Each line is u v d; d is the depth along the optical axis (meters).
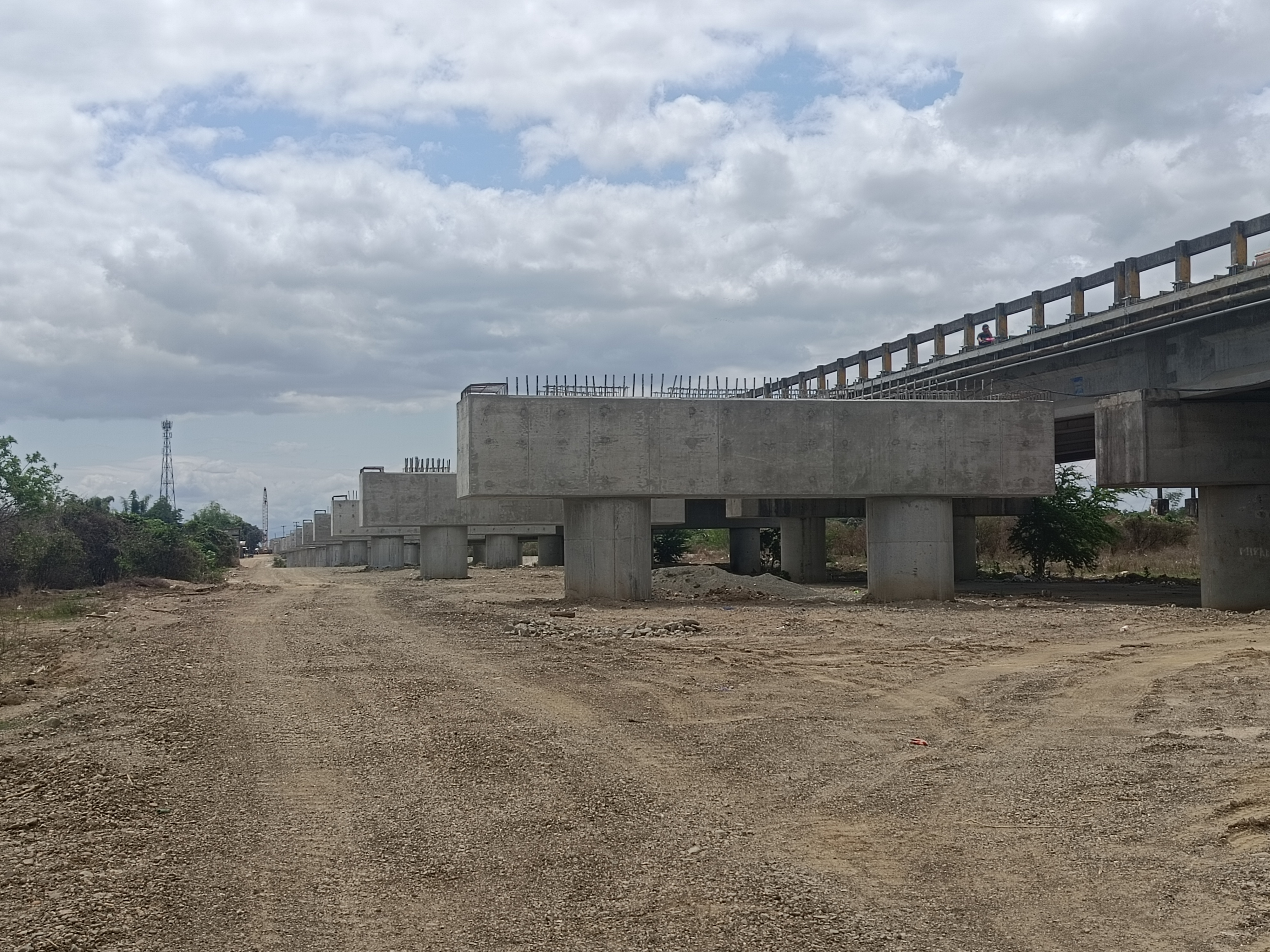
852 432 30.66
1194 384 28.84
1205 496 26.92
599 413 30.17
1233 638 20.61
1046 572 53.41
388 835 8.34
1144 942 6.04
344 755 11.28
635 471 30.28
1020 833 8.15
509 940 6.18
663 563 69.50
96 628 27.23
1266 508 25.97
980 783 9.66
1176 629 22.41
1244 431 25.86
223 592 46.34
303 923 6.49
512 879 7.25
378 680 16.94
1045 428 31.06
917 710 13.54
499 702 14.57
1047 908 6.59
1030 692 14.61
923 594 30.84
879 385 48.06
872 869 7.39
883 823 8.49
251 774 10.43
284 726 12.95
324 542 106.19
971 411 30.92
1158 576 49.09
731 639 22.11
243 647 22.50
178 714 13.97
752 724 12.69
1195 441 25.73
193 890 7.07
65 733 12.80
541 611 29.89
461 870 7.45
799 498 30.64
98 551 50.81
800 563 48.00
